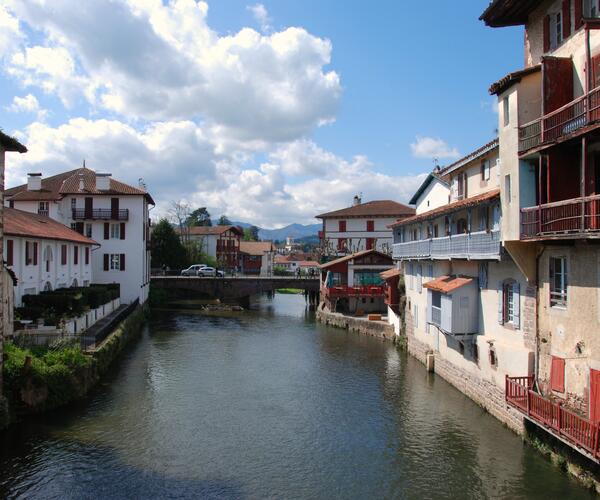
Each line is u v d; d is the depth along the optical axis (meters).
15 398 19.75
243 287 63.84
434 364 28.66
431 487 15.33
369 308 50.19
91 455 17.19
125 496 14.59
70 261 40.47
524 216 17.00
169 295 69.12
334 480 15.81
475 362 22.53
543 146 15.71
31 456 16.89
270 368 29.91
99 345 27.75
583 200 13.65
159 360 31.44
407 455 17.52
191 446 18.22
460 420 20.59
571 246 15.69
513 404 17.02
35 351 22.41
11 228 29.42
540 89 17.30
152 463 16.77
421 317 31.62
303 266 136.00
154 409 21.98
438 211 26.81
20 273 30.30
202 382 26.59
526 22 19.64
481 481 15.53
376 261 51.69
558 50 17.56
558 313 16.41
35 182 52.50
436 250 26.66
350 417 21.31
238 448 18.12
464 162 26.62
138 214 52.22
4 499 14.22
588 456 13.04
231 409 22.30
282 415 21.56
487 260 21.72
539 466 15.95
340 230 70.06
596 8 15.80
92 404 22.23
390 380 27.08
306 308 65.62
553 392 16.50
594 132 13.77
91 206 51.78
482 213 23.14
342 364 30.97
